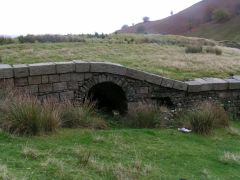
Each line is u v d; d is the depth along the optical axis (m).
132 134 6.54
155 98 9.18
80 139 5.70
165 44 23.92
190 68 11.85
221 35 60.56
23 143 5.05
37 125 5.67
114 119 8.44
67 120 6.75
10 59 12.83
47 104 6.52
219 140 6.97
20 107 5.80
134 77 8.73
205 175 4.59
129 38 26.77
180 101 9.33
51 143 5.24
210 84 9.51
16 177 3.46
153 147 5.75
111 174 4.15
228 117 9.12
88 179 3.85
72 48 17.42
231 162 5.33
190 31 70.56
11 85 7.45
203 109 7.87
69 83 8.20
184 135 7.00
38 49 16.56
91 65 8.27
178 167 4.86
